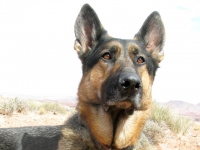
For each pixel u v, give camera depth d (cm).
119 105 82
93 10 96
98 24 94
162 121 183
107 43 91
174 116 192
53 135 104
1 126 170
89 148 86
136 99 81
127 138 86
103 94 85
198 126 202
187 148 156
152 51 99
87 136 85
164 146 154
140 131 88
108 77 85
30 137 108
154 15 100
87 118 87
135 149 88
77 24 96
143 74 89
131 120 87
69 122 90
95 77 88
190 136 175
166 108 196
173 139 166
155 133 165
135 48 90
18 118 190
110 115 86
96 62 89
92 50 93
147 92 90
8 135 112
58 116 218
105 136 86
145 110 89
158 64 99
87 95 88
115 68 85
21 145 108
